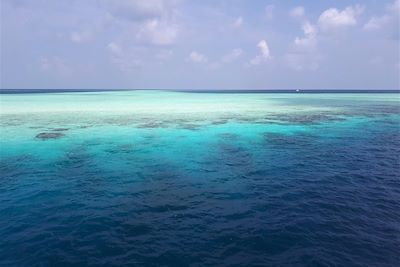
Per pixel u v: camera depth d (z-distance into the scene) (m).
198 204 10.00
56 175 12.68
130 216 9.10
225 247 7.52
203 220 8.88
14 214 9.16
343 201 10.31
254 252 7.33
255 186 11.66
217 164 14.52
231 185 11.75
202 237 7.96
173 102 55.03
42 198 10.35
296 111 37.78
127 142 18.84
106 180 12.16
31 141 18.61
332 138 20.81
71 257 7.08
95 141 18.98
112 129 23.22
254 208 9.70
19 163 14.25
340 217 9.13
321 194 10.90
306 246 7.56
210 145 18.38
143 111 36.47
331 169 13.88
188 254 7.23
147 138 20.14
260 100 64.44
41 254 7.18
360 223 8.77
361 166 14.38
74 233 8.10
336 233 8.20
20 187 11.30
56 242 7.68
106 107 41.28
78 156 15.55
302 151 17.14
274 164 14.60
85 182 11.91
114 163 14.45
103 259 7.02
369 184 11.98
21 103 46.19
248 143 19.06
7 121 26.25
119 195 10.69
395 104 50.25
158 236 7.99
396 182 12.23
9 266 6.74
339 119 30.17
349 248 7.50
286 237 7.96
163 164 14.40
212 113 34.94
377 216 9.23
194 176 12.77
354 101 59.66
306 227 8.48
